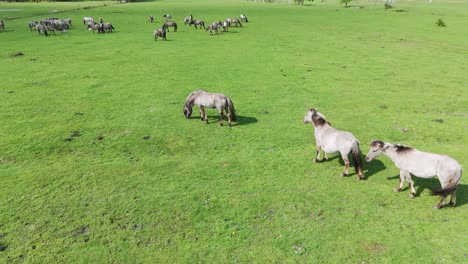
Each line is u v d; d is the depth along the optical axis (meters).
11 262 7.71
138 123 15.68
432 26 48.69
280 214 9.20
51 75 23.77
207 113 16.97
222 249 8.02
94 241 8.35
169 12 71.38
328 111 16.97
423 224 8.57
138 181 10.94
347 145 10.19
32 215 9.30
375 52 31.89
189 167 11.82
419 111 16.78
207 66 26.48
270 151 12.91
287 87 21.05
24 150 13.05
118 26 50.00
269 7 83.38
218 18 59.41
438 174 8.54
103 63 27.41
